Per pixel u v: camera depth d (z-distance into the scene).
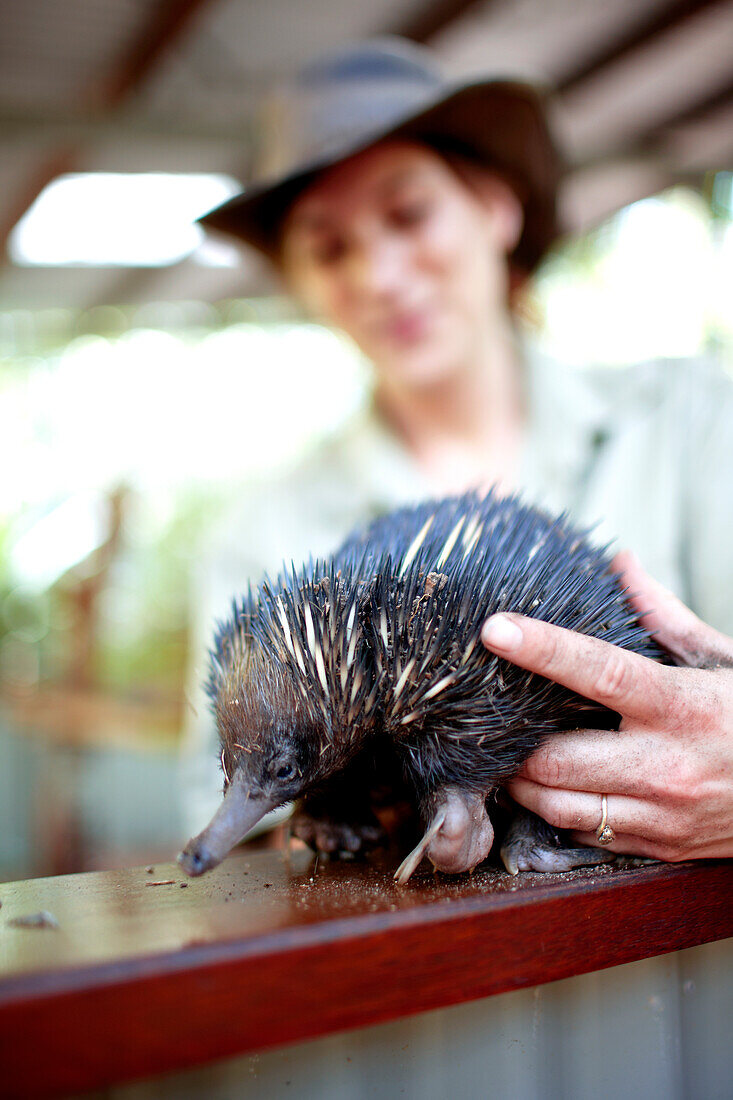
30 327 2.28
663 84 1.16
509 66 1.11
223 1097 0.24
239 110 1.14
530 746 0.30
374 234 0.72
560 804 0.30
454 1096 0.27
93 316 2.18
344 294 0.74
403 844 0.36
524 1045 0.29
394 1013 0.23
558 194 0.79
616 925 0.28
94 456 2.49
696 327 1.78
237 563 0.77
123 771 1.42
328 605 0.31
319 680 0.31
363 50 0.73
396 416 0.77
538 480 0.71
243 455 2.55
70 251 1.61
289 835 0.35
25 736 1.58
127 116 1.07
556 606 0.31
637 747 0.29
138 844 1.39
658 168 1.32
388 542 0.34
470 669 0.30
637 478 0.69
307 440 2.50
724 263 1.48
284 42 1.03
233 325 2.11
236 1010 0.21
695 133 1.29
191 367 2.58
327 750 0.32
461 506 0.37
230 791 0.31
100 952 0.21
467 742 0.30
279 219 0.79
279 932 0.22
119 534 1.75
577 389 0.73
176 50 1.02
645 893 0.29
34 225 1.56
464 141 0.71
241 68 1.07
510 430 0.75
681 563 0.69
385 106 0.70
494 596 0.30
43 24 0.95
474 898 0.26
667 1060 0.32
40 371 2.49
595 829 0.30
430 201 0.71
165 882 0.30
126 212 1.52
